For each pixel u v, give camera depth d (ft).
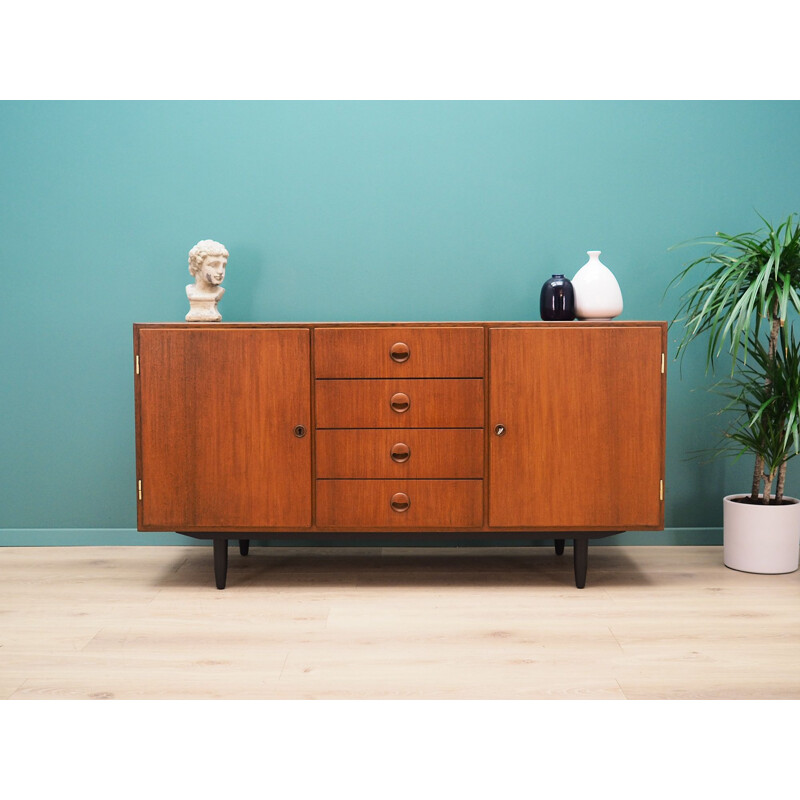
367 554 8.89
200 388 7.34
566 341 7.30
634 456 7.37
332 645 6.22
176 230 8.79
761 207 8.84
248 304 8.87
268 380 7.32
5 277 8.81
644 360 7.32
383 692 5.41
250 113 8.73
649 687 5.47
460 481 7.37
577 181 8.80
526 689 5.44
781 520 7.95
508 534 7.61
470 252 8.84
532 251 8.84
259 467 7.38
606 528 7.43
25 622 6.71
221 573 7.60
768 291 7.53
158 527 7.43
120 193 8.76
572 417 7.34
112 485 9.02
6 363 8.88
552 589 7.59
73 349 8.87
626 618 6.78
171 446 7.39
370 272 8.85
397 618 6.81
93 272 8.81
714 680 5.57
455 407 7.32
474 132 8.77
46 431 8.95
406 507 7.38
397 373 7.30
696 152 8.79
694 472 9.02
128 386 8.90
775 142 8.80
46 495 9.02
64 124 8.70
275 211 8.80
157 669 5.78
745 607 7.04
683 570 8.16
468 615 6.88
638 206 8.82
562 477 7.36
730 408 8.75
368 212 8.80
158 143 8.73
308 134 8.76
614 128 8.77
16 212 8.76
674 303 8.87
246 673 5.71
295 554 8.89
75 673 5.72
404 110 8.75
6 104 8.67
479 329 7.27
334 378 7.31
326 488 7.38
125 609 7.04
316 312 8.87
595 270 7.97
